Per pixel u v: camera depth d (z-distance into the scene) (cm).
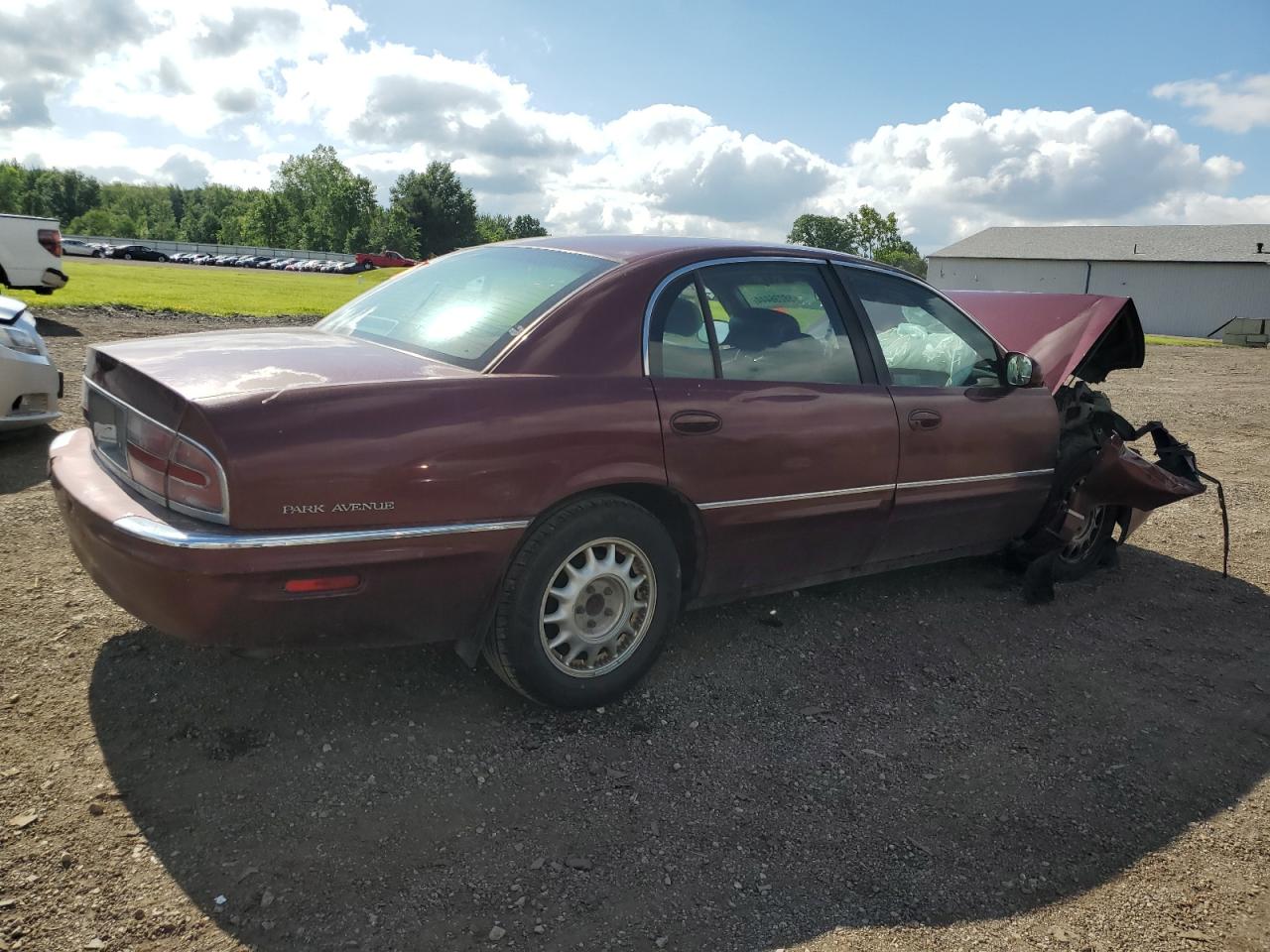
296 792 273
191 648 348
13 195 14088
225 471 253
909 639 421
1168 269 5978
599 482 309
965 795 303
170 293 2020
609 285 333
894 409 399
